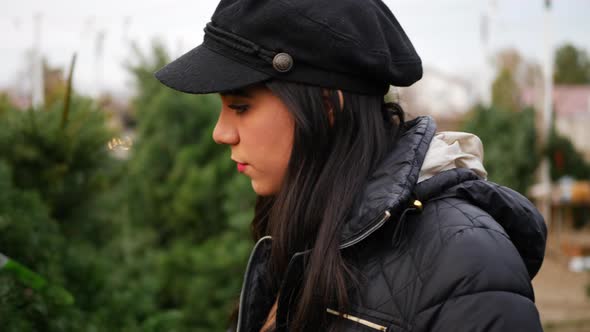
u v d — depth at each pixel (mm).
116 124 3209
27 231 2004
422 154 967
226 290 3861
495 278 833
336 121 956
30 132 2543
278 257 989
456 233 874
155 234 4289
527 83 15656
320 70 931
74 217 2756
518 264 861
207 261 3904
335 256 917
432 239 889
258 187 1004
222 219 4277
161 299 3891
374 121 975
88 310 2391
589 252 11758
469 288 833
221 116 1000
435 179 942
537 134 9578
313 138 940
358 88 955
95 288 2471
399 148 974
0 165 2246
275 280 1090
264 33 926
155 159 4500
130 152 4555
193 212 4238
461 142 1063
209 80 941
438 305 845
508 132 8695
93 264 2492
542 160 11484
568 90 20250
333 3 929
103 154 2764
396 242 914
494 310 815
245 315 1125
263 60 927
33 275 1736
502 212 928
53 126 2568
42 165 2602
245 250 3889
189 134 4562
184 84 950
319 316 927
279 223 971
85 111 2686
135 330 2521
